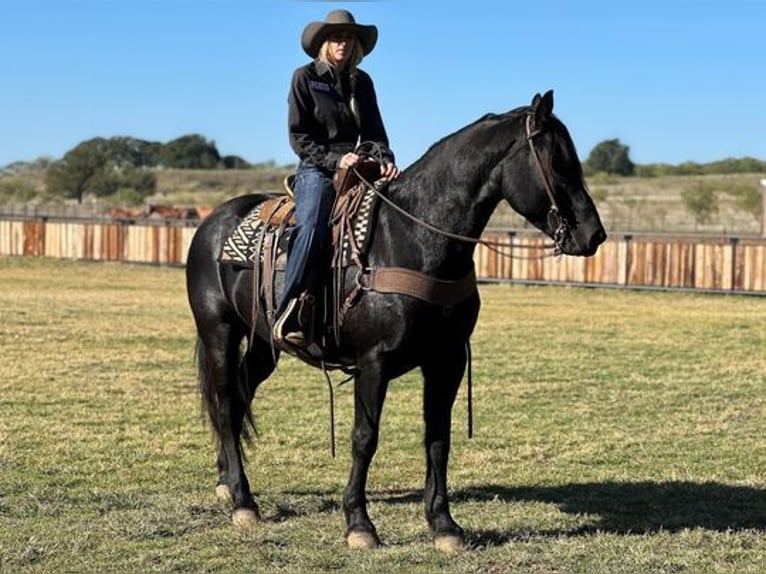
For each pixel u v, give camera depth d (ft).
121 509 23.00
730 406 37.55
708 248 84.02
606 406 37.37
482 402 37.96
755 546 20.79
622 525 22.27
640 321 65.26
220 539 20.77
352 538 20.15
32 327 56.85
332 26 20.70
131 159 350.84
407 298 19.19
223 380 23.20
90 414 34.30
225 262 22.63
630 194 232.73
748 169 312.29
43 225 107.65
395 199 19.98
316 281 20.57
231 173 310.86
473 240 19.21
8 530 21.04
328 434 32.12
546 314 68.95
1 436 30.45
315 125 21.12
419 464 28.32
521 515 22.97
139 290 81.66
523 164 18.85
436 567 19.16
